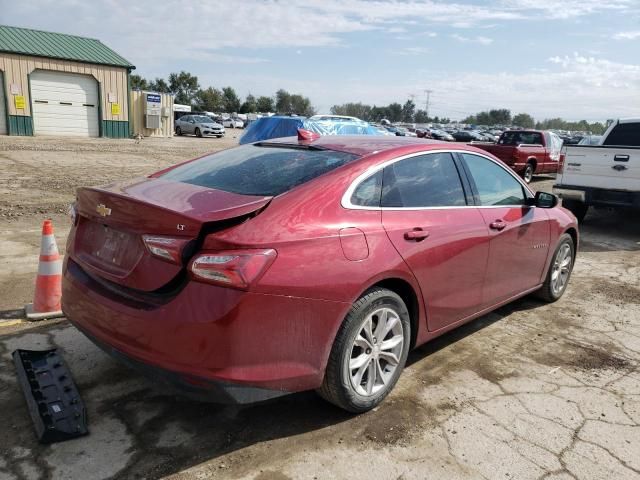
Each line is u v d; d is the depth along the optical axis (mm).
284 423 3139
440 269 3592
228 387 2613
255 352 2641
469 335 4574
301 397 3436
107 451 2811
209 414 3193
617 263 7273
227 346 2564
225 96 96688
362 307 3033
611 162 8547
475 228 3900
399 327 3367
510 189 4578
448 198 3842
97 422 3057
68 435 2879
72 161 16000
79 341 4027
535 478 2756
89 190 3139
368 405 3248
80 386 3424
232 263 2551
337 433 3062
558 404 3492
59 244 6621
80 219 3369
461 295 3898
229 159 3740
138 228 2820
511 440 3068
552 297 5422
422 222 3482
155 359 2646
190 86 92000
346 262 2938
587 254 7750
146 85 89188
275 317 2668
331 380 3016
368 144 3725
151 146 24125
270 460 2803
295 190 2996
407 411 3322
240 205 2771
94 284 3037
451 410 3357
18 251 6195
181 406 3260
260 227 2715
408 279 3334
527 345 4422
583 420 3316
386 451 2918
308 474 2707
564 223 5227
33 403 3100
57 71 26250
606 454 2980
